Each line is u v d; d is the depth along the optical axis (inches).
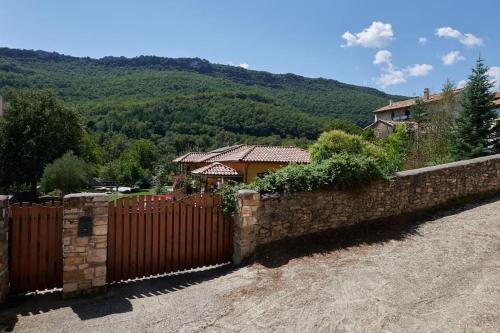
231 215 339.3
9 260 264.1
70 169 1159.0
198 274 311.0
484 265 287.1
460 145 817.5
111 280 291.6
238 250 329.7
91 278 268.5
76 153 1395.2
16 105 1291.8
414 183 434.3
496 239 339.9
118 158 2363.4
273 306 238.8
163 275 310.5
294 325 215.2
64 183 1146.7
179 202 320.2
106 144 2650.1
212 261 334.0
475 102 818.8
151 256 307.0
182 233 320.8
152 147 2470.5
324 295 251.1
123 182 1953.7
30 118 1289.4
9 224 263.3
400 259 310.7
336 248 343.0
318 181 366.6
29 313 237.5
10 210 263.9
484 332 197.5
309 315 225.6
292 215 354.9
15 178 1268.5
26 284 267.7
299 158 946.1
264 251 332.8
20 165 1259.8
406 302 237.3
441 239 351.3
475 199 474.3
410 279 271.1
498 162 506.9
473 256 306.7
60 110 1374.3
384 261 308.0
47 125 1300.4
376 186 405.7
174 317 230.2
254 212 333.1
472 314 216.4
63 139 1343.5
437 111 1007.6
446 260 302.5
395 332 203.9
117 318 230.2
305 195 362.9
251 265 315.3
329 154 617.3
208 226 332.8
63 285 260.4
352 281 271.9
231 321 223.0
